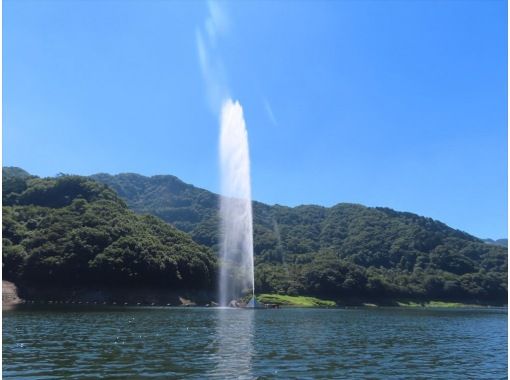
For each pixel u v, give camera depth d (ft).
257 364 109.60
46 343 138.10
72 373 94.63
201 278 508.53
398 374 103.19
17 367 99.91
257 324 235.61
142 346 136.36
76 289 435.12
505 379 100.17
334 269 638.94
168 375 94.22
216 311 358.84
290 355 125.90
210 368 102.83
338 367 109.09
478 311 524.11
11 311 281.74
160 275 467.52
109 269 435.94
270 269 653.71
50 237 449.89
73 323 206.80
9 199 583.58
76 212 513.86
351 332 203.82
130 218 543.80
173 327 201.36
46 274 422.82
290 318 294.46
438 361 124.67
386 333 204.13
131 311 315.99
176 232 571.69
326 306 573.74
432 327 248.93
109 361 109.19
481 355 138.82
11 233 469.98
